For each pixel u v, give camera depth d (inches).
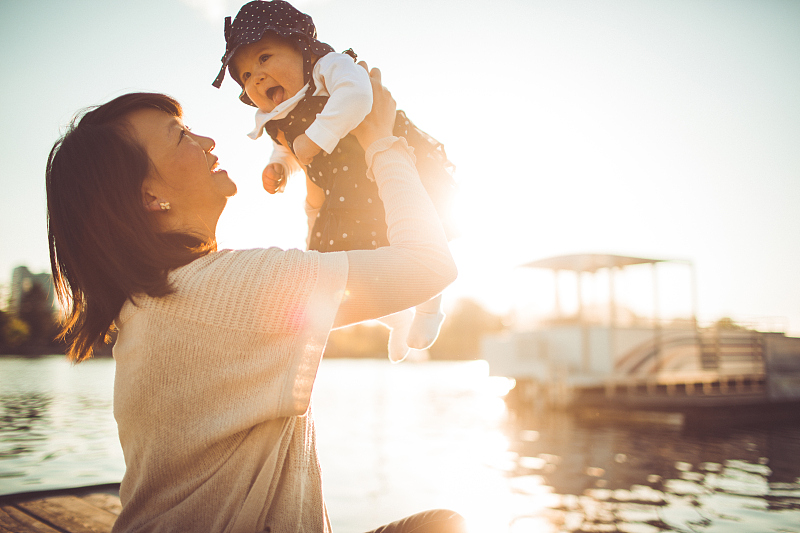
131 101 45.1
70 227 41.2
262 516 40.3
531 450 476.4
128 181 41.3
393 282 41.6
